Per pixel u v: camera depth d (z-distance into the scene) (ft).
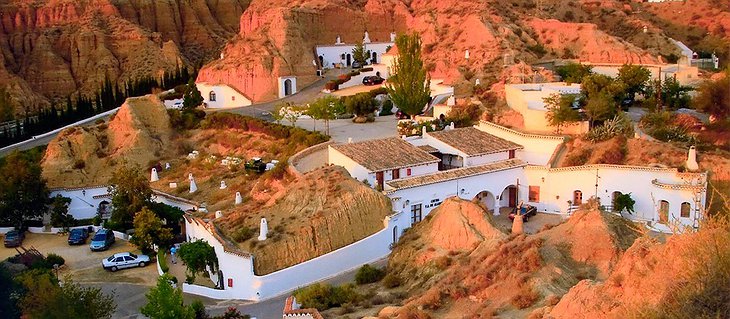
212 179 273.13
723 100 270.05
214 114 325.42
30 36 600.39
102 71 581.53
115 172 262.67
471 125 282.36
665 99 302.04
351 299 161.07
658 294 81.05
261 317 169.17
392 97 305.94
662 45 411.34
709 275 70.23
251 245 191.62
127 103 319.47
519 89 288.71
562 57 373.40
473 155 238.27
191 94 351.46
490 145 247.29
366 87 378.53
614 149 238.89
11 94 531.09
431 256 176.35
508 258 140.67
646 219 220.23
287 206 208.74
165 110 325.01
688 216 210.38
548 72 330.95
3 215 252.42
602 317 91.04
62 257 223.92
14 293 170.09
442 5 422.82
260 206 215.10
